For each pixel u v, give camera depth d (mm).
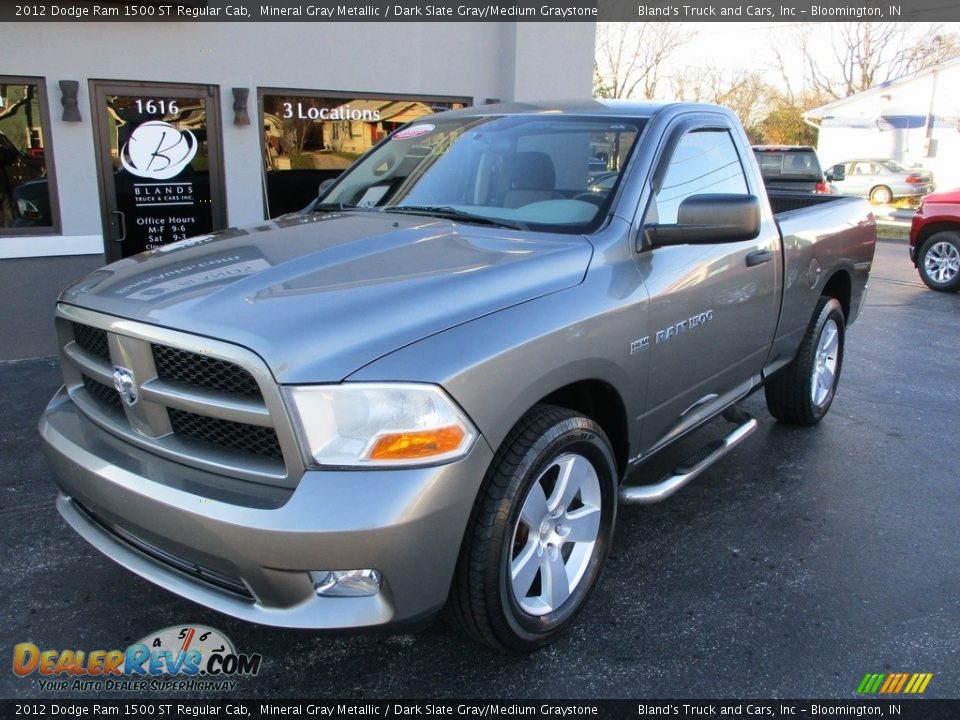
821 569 3389
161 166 6953
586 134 3479
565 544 2898
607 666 2740
